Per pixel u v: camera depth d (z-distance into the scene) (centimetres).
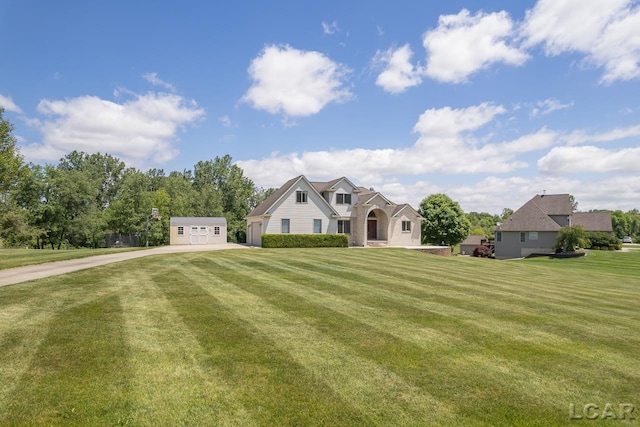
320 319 776
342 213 3862
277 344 618
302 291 1080
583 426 397
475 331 720
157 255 2142
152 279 1237
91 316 748
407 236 3997
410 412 416
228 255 2245
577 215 6031
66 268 1445
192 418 394
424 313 851
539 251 4678
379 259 2164
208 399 433
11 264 1512
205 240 4362
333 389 465
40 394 432
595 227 5778
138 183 5878
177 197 6194
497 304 975
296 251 2694
